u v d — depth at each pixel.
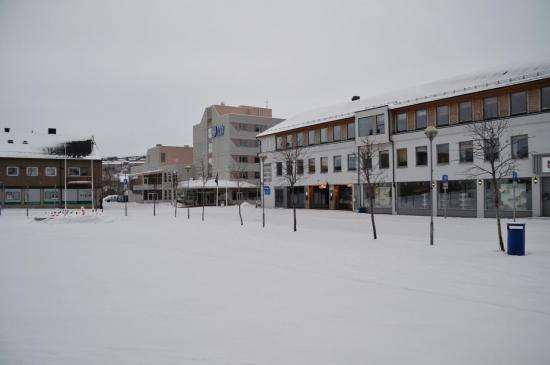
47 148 64.69
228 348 6.05
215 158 90.56
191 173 91.88
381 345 6.13
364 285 9.77
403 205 38.72
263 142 58.19
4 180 60.19
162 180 94.81
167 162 110.56
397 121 39.41
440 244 16.78
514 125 30.30
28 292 9.41
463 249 15.31
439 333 6.60
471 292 9.05
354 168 43.88
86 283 10.27
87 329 6.92
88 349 6.07
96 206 64.25
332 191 46.78
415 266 12.06
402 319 7.29
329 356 5.75
